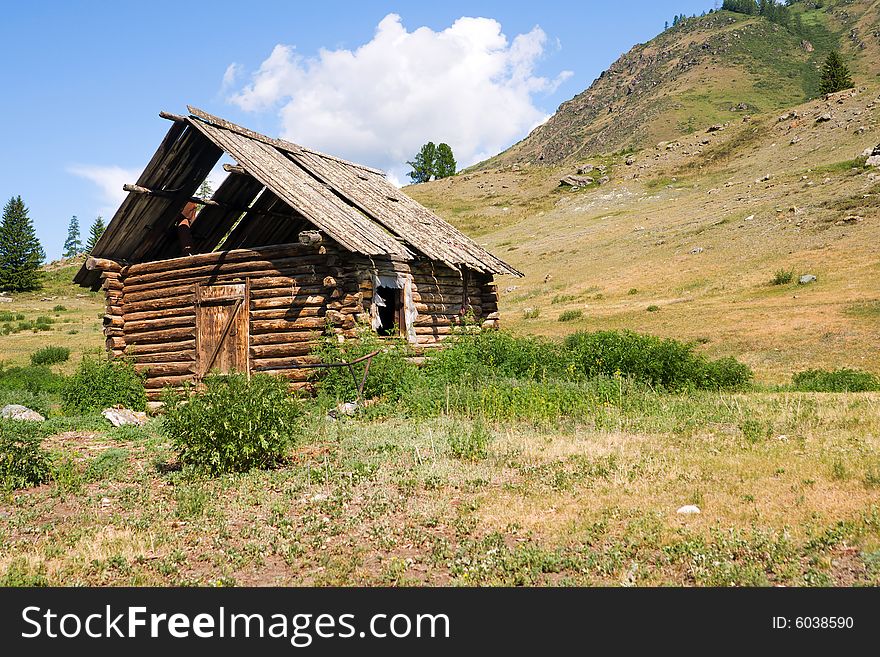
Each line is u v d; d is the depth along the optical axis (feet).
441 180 407.03
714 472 29.55
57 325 180.96
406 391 50.67
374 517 25.81
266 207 67.41
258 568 21.71
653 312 128.16
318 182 67.15
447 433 39.65
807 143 272.10
